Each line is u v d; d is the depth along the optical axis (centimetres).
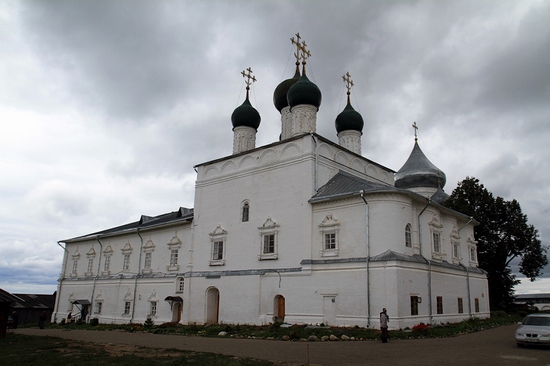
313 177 2680
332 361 1342
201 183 3381
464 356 1411
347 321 2306
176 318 3356
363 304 2267
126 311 3828
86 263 4547
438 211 2864
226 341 2002
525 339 1606
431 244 2686
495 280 3797
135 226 4478
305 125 3075
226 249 3044
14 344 1950
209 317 3064
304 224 2617
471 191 3962
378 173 3378
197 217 3331
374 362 1312
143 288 3719
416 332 2023
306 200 2644
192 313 3120
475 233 3866
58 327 3716
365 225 2381
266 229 2816
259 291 2733
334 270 2420
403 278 2234
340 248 2456
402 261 2245
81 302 4203
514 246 3816
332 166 2866
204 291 3086
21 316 4969
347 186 2588
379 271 2247
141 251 3878
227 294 2920
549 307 5275
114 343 1998
